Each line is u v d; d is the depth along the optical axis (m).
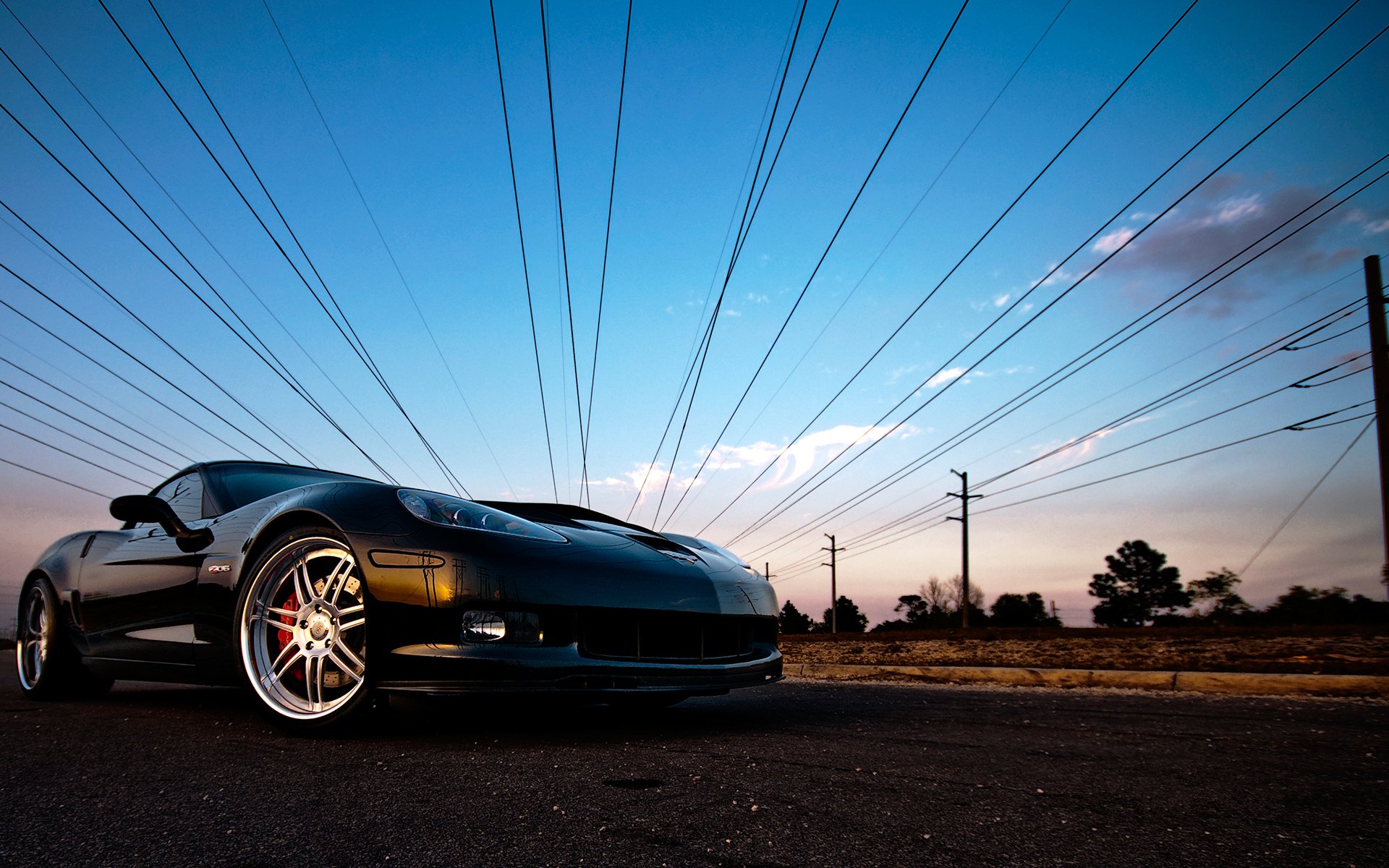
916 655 7.10
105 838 1.30
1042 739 2.45
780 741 2.36
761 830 1.38
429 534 2.34
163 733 2.41
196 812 1.46
